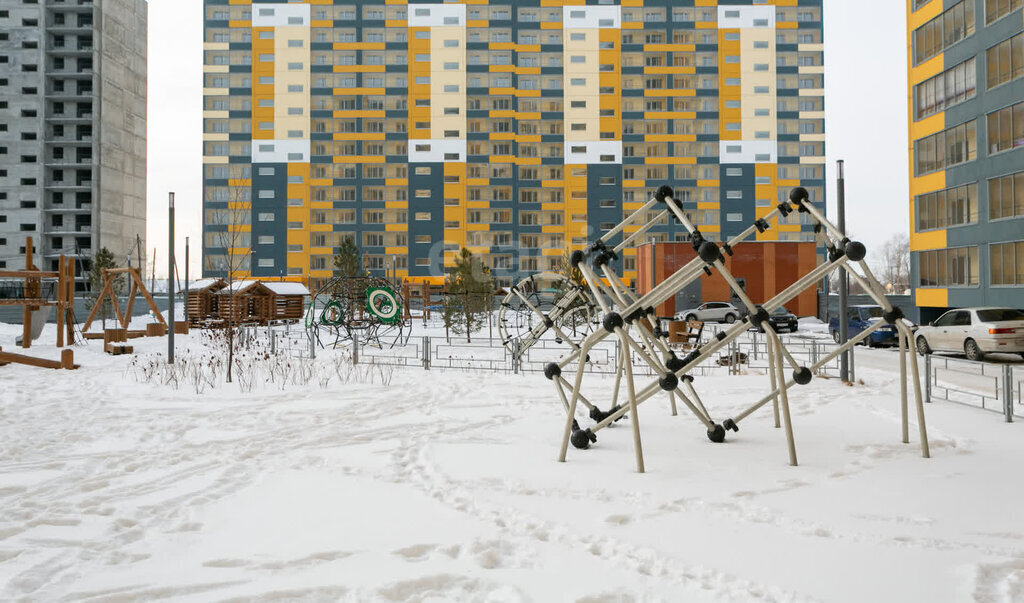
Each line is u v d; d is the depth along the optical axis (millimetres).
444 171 81000
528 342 16375
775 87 81750
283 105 80562
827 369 16438
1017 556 4543
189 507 5766
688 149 82938
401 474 6855
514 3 82125
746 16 81812
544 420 9922
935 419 9750
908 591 3996
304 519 5402
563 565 4445
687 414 10297
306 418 10219
